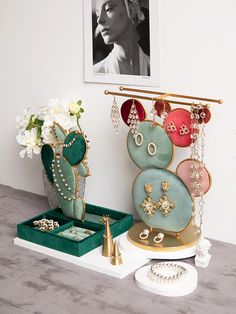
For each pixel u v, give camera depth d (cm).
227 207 146
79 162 151
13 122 202
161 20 148
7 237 157
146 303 119
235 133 140
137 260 137
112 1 158
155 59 151
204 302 119
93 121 173
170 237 143
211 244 148
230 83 138
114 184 172
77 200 155
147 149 139
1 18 194
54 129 155
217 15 137
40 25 182
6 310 117
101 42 164
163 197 139
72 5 171
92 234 146
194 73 145
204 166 135
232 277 130
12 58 195
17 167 205
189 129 131
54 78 182
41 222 156
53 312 116
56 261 141
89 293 124
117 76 162
